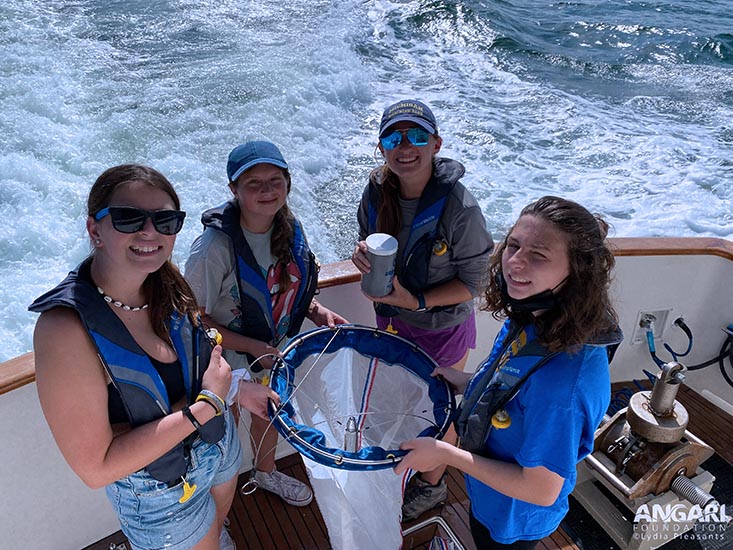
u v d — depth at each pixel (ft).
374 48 33.63
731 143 25.21
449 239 6.45
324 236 17.60
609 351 4.54
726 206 20.61
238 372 6.10
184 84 25.70
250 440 8.18
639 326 10.02
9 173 18.65
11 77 24.53
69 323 4.02
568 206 4.16
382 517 5.29
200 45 30.48
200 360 4.83
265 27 33.88
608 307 4.17
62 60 26.94
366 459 4.65
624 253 9.21
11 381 6.04
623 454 7.34
